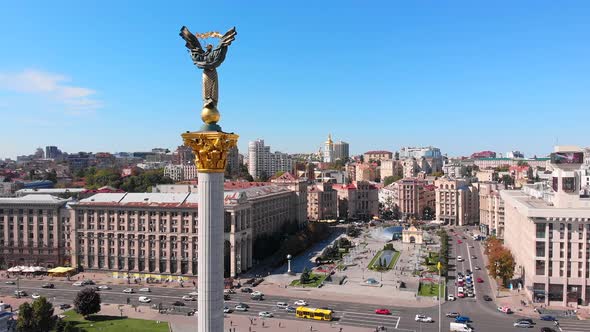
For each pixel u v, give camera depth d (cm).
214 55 6719
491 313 17562
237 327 16138
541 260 18575
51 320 15012
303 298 19750
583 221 18062
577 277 18200
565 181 18975
